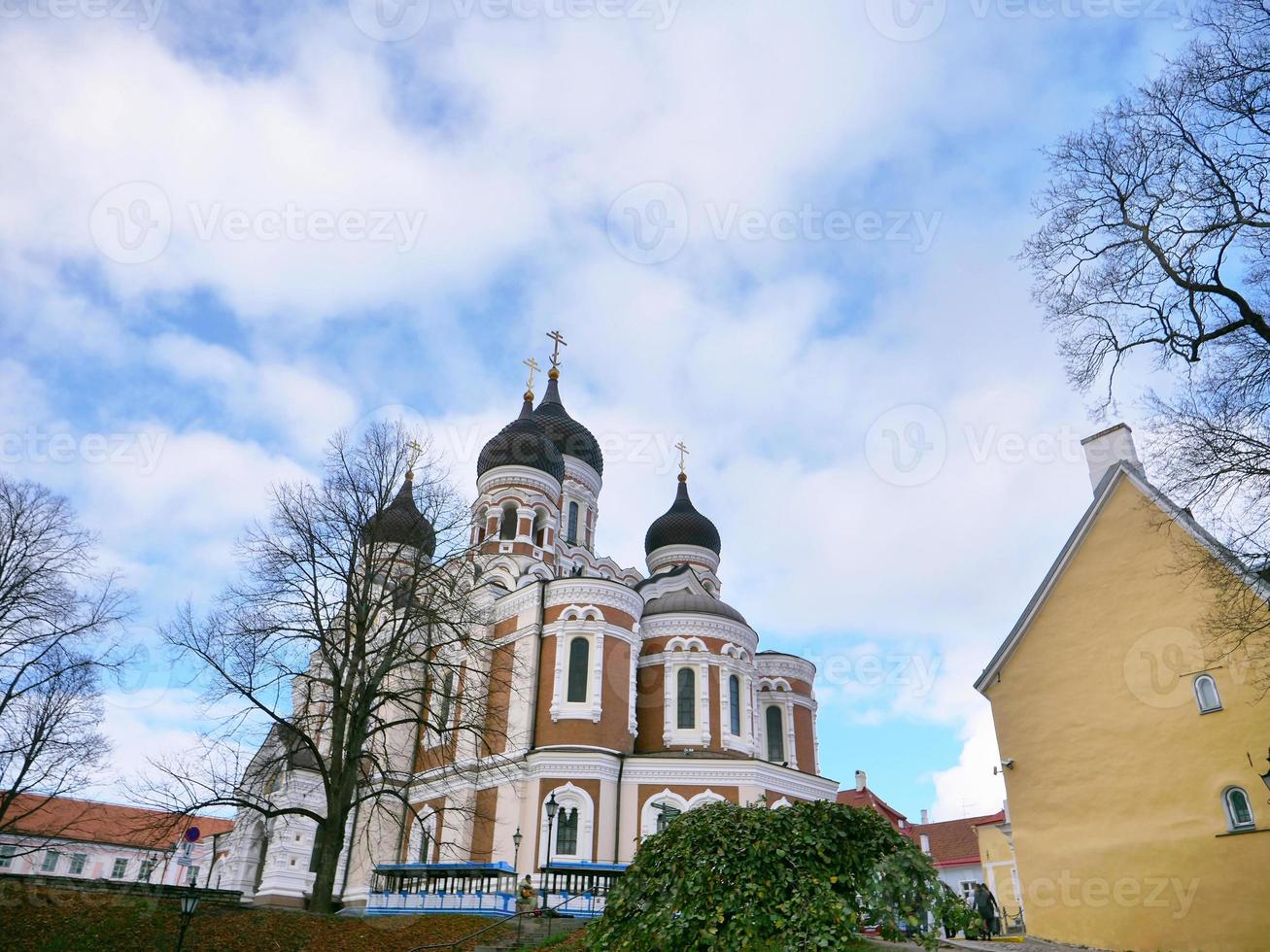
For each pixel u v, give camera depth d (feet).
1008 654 81.41
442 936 90.48
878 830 45.24
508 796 129.08
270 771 95.35
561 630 139.33
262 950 79.46
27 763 96.48
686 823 46.73
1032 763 77.36
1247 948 61.62
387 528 111.65
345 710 93.76
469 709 120.57
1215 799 65.57
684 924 40.83
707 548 200.13
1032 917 73.87
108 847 192.85
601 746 131.34
